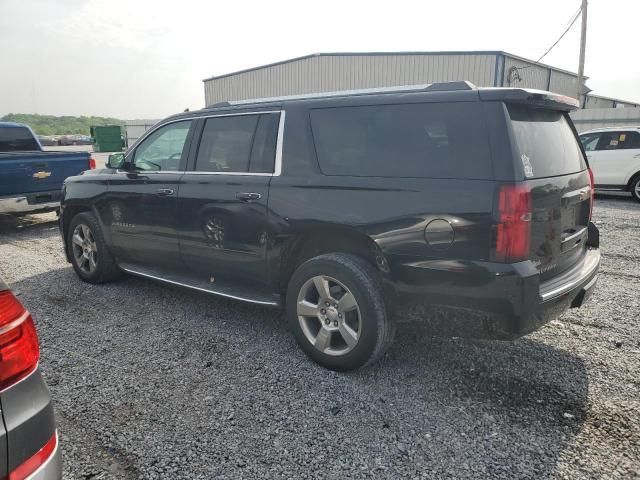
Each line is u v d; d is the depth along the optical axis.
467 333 2.98
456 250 2.83
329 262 3.31
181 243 4.36
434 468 2.46
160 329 4.20
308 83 28.58
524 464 2.48
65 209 5.57
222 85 34.00
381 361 3.58
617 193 13.21
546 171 3.00
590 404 3.01
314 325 3.60
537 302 2.77
